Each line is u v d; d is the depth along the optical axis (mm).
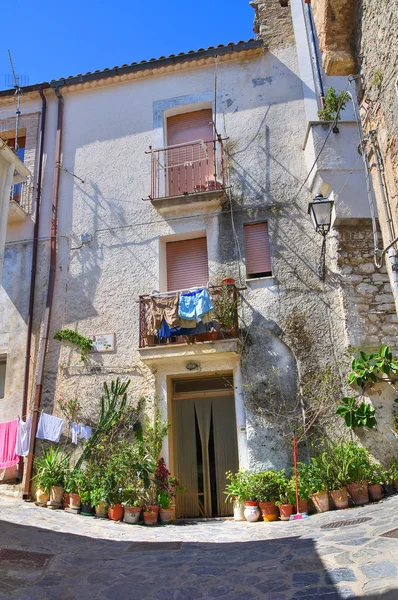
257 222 10562
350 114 10508
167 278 10836
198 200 10625
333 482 7859
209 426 9672
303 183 10516
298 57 11430
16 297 11141
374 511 6875
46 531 6801
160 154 11492
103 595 4402
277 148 10906
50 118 12430
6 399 10445
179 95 11789
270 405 9148
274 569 4730
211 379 9984
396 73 5000
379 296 9352
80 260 11141
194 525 8094
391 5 5035
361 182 9680
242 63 11680
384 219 5516
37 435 9727
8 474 9898
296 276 9898
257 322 9758
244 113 11305
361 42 5949
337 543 5297
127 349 10234
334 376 9094
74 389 10219
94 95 12367
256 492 8133
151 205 11125
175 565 5250
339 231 9688
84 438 9773
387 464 8391
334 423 8812
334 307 9500
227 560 5312
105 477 8539
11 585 4586
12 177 7449
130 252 10922
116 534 7086
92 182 11664
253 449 8969
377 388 8812
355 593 3791
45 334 10594
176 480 9008
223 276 10258
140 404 9750
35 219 11578
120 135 11867
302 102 11102
